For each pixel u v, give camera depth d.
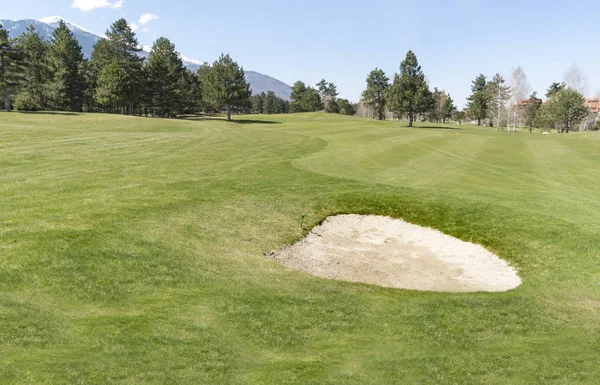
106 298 9.34
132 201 16.25
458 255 15.01
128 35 106.56
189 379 6.82
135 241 12.36
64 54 94.62
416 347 8.46
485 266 14.12
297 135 44.56
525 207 17.61
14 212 13.88
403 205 18.27
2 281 9.55
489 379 7.41
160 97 98.31
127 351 7.39
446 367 7.75
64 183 18.23
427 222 17.03
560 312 10.39
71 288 9.57
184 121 63.31
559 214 16.73
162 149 29.81
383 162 28.67
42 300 8.99
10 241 11.48
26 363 6.79
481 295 11.59
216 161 26.14
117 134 37.03
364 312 9.97
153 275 10.61
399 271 13.80
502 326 9.51
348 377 7.26
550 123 104.56
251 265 12.35
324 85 182.12
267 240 14.83
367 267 13.95
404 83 82.75
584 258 13.40
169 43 111.50
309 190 19.98
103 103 88.06
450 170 26.42
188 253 12.27
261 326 8.77
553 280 12.43
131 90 88.25
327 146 36.19
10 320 8.02
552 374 7.60
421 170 26.14
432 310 10.27
